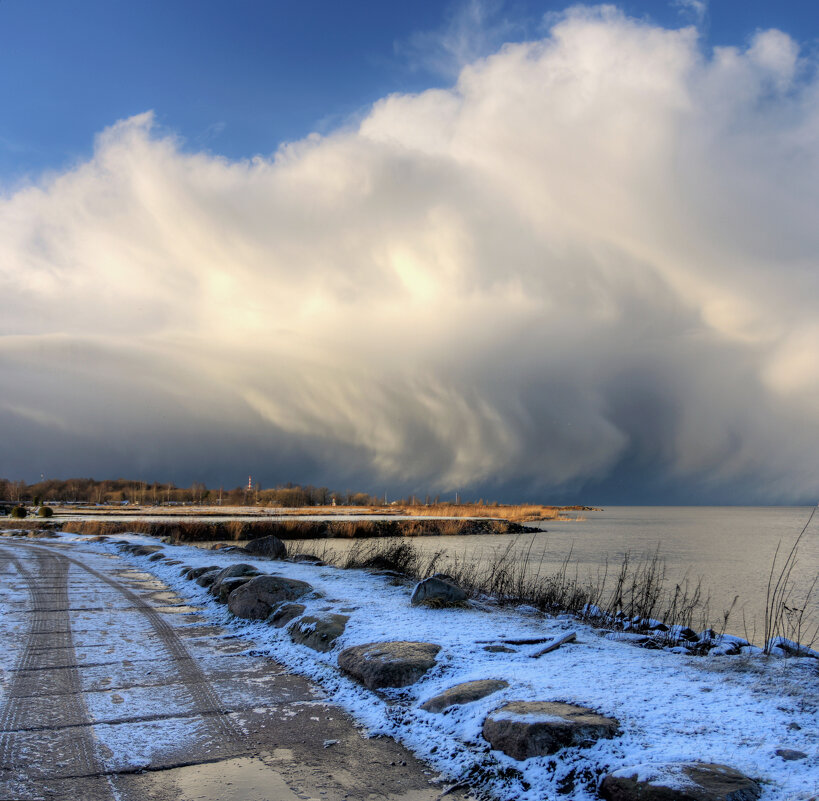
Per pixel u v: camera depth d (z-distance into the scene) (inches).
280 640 330.0
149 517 2352.4
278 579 400.5
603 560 1279.5
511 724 183.5
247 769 179.5
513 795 162.4
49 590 497.0
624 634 357.1
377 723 214.7
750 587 906.7
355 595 417.1
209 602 446.6
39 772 174.4
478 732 192.1
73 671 274.4
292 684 260.1
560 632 324.2
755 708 197.0
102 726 210.5
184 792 164.2
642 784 147.7
